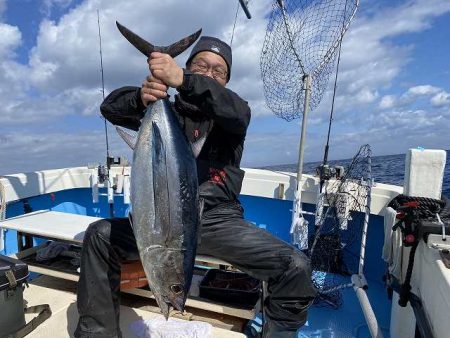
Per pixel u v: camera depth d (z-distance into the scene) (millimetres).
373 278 1941
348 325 1529
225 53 1325
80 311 1087
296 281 1049
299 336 1450
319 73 1671
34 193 2121
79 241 1396
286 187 2049
